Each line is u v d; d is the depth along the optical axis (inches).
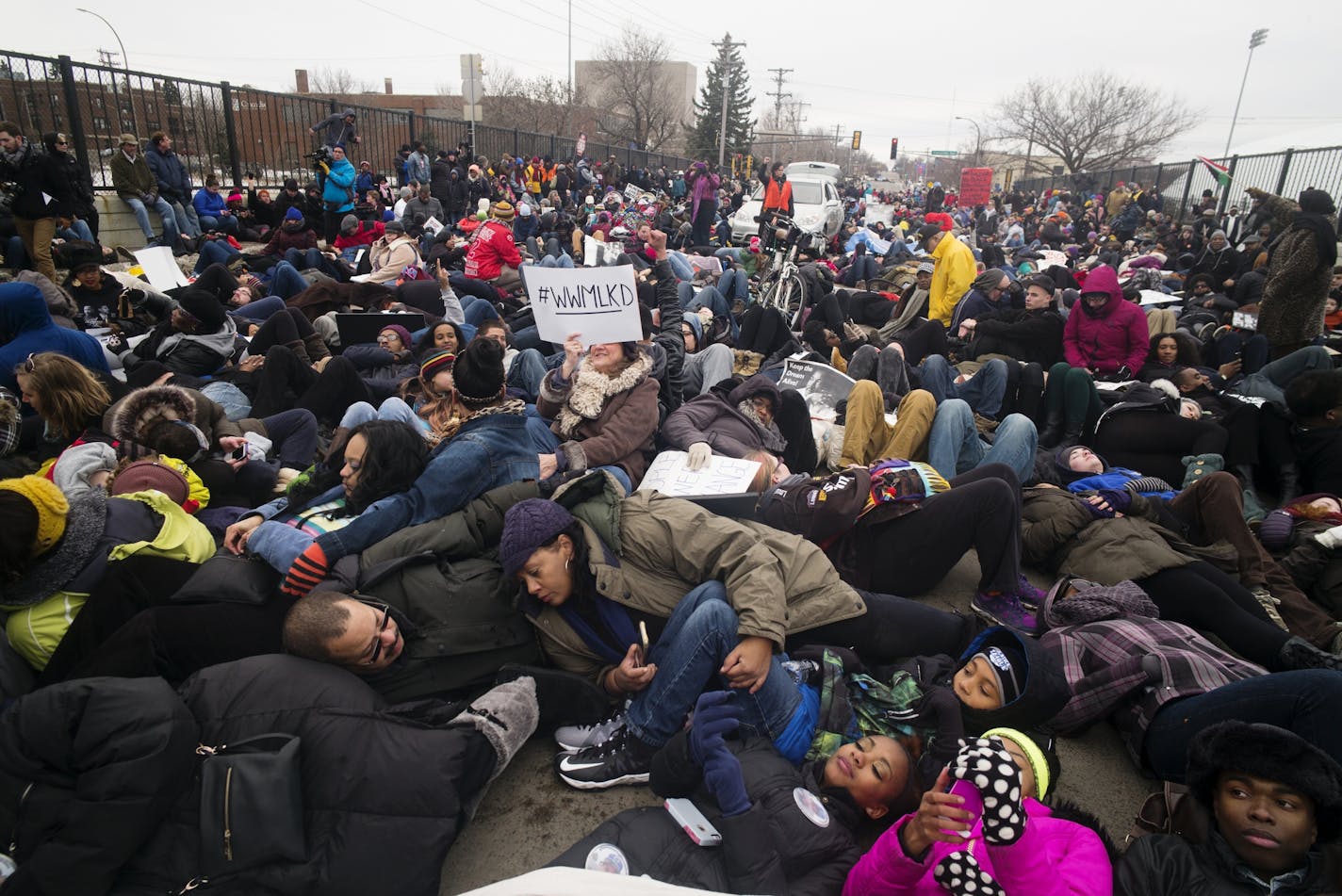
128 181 402.9
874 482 133.2
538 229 569.3
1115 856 77.9
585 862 78.4
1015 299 280.7
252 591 101.7
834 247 694.5
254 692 81.8
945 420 178.1
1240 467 177.5
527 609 104.3
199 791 75.6
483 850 90.4
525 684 96.9
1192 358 253.1
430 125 777.6
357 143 597.3
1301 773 68.0
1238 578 135.0
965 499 127.5
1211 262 489.4
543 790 100.0
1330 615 132.4
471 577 104.5
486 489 120.6
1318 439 168.4
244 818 73.4
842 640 114.4
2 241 337.1
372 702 85.2
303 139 552.7
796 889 78.7
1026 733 93.4
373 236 456.1
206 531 115.5
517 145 984.9
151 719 74.2
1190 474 176.4
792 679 100.7
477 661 104.0
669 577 110.5
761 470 149.0
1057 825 78.2
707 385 224.2
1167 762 97.0
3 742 73.4
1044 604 123.5
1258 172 717.9
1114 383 232.1
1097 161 2199.8
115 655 94.0
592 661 106.7
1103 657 108.0
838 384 216.7
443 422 152.5
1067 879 71.4
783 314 272.8
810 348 282.2
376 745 79.0
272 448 172.2
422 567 104.7
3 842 73.4
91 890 71.2
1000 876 66.3
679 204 987.9
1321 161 609.0
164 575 103.8
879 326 346.3
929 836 67.4
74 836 70.5
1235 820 71.1
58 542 98.7
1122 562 130.9
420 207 551.2
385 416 161.9
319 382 190.9
